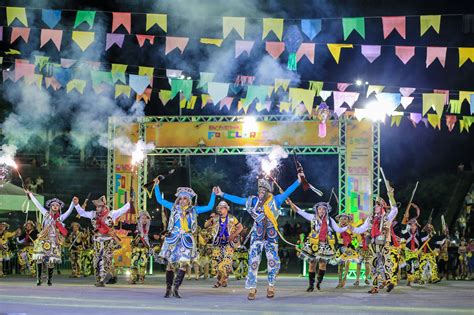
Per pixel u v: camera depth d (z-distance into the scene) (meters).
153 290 13.61
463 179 35.09
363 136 20.69
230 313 9.18
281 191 12.14
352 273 20.52
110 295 12.12
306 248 14.31
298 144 21.17
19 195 20.55
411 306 10.50
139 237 16.77
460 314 9.33
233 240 15.49
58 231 15.28
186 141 21.89
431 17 13.78
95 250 14.91
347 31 14.27
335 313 9.26
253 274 11.53
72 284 15.80
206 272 19.33
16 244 22.11
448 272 21.50
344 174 20.88
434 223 33.56
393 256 14.47
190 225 11.84
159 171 35.25
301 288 15.30
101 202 15.04
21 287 14.22
